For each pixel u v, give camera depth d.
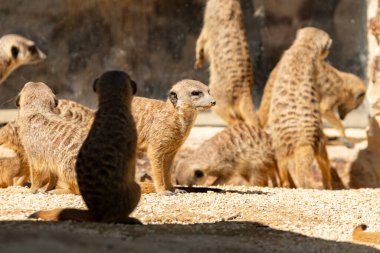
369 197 15.86
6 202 13.27
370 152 22.20
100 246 8.36
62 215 11.02
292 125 20.97
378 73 21.36
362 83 24.02
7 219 11.39
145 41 33.84
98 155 10.84
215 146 21.05
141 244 9.04
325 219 13.34
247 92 23.92
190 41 33.84
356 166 22.31
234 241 10.53
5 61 23.59
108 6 33.66
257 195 15.54
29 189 15.34
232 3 24.16
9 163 17.06
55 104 15.30
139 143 15.74
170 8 33.97
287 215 13.44
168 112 15.36
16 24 33.62
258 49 33.97
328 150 22.89
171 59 33.91
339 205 14.64
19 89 32.84
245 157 21.03
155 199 14.33
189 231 11.16
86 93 33.69
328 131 26.50
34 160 14.84
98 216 10.87
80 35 33.81
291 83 21.30
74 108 17.23
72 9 33.69
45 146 14.57
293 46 22.00
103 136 10.88
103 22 33.81
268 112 23.72
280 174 21.25
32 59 24.20
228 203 14.16
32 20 33.69
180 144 15.55
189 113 15.33
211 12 24.23
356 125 28.75
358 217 13.66
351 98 23.89
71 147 14.29
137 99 16.08
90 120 17.22
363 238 11.41
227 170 21.08
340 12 33.25
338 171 22.50
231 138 21.11
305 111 20.98
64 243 8.18
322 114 23.56
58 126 14.56
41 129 14.68
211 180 21.91
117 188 10.82
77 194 14.35
